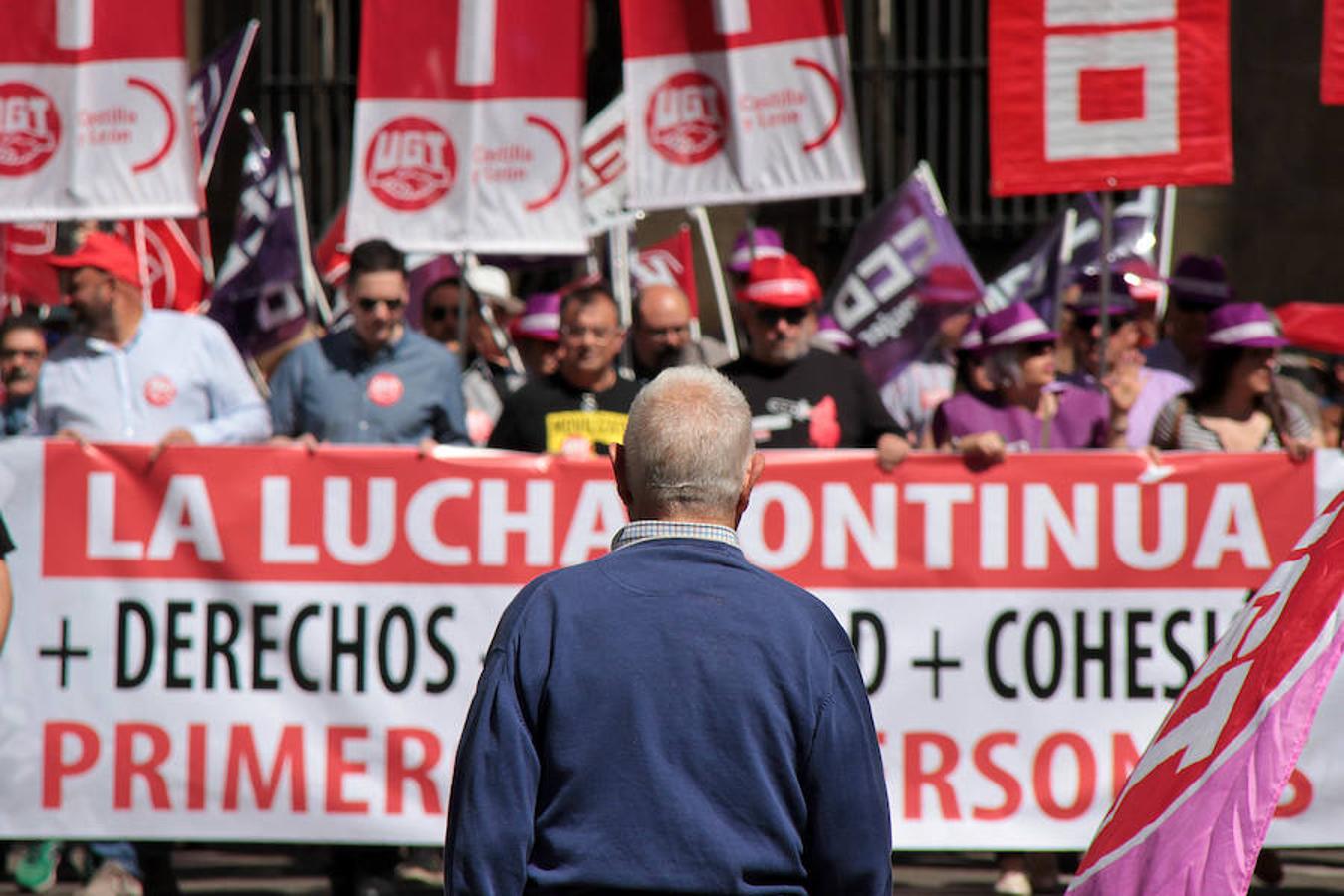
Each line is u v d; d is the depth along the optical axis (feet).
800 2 57.82
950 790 49.19
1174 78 54.54
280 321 76.07
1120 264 72.90
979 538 49.39
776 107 58.13
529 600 24.88
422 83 60.29
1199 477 49.16
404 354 56.85
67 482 50.08
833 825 24.13
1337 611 23.50
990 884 59.52
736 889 23.40
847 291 75.72
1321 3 98.17
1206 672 25.53
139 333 56.03
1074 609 49.19
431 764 49.67
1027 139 55.31
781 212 98.99
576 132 60.03
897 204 75.15
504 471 49.96
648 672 23.98
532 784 23.82
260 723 49.85
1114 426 58.59
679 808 23.53
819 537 49.65
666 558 24.90
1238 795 23.29
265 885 58.39
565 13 60.03
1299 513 48.98
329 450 50.01
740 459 25.68
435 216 60.39
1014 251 98.53
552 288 98.02
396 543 49.98
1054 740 49.19
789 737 24.03
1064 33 55.06
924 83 99.71
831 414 55.06
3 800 49.88
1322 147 98.32
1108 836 25.14
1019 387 58.13
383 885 53.16
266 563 49.96
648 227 98.32
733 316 97.81
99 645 49.98
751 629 24.29
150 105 59.52
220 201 99.19
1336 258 98.12
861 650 49.49
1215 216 98.73
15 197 59.88
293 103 100.73
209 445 50.11
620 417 54.85
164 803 49.80
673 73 58.70
